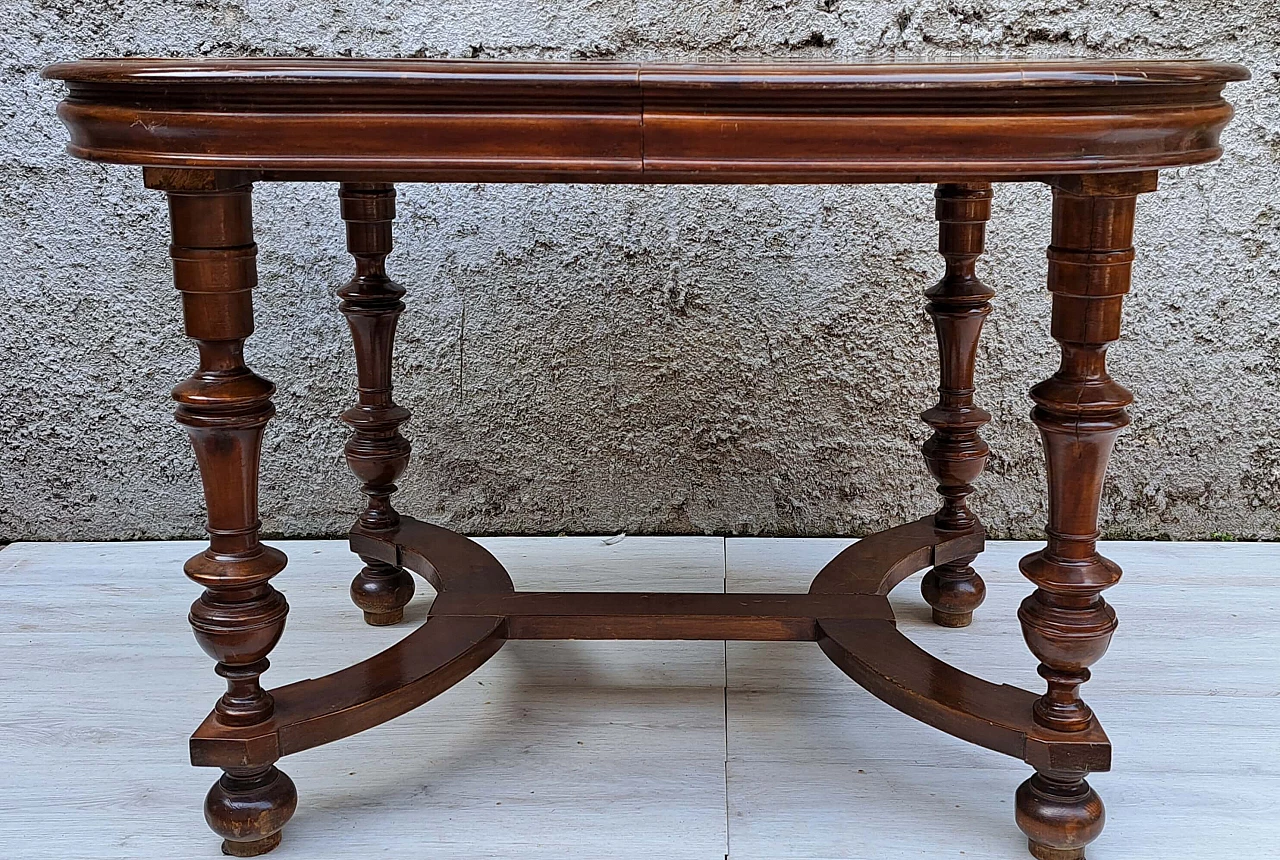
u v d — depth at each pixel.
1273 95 1.86
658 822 1.21
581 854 1.15
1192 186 1.89
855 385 1.99
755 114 0.95
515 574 1.87
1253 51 1.85
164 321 2.00
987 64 0.97
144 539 2.08
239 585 1.11
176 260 1.06
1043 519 2.03
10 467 2.04
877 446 2.01
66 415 2.03
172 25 1.90
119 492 2.06
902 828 1.19
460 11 1.89
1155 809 1.22
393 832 1.19
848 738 1.38
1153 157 0.97
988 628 1.67
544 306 1.97
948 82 0.92
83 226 1.96
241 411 1.08
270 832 1.15
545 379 2.00
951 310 1.58
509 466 2.04
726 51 1.90
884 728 1.41
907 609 1.76
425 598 1.81
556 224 1.94
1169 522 2.03
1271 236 1.90
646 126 0.95
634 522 2.06
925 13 1.87
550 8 1.89
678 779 1.29
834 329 1.97
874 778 1.29
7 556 2.00
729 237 1.94
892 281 1.95
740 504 2.05
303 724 1.16
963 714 1.17
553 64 0.98
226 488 1.10
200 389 1.07
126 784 1.29
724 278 1.95
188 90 0.96
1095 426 1.04
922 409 1.99
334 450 2.04
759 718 1.44
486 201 1.93
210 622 1.11
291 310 1.98
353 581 1.71
